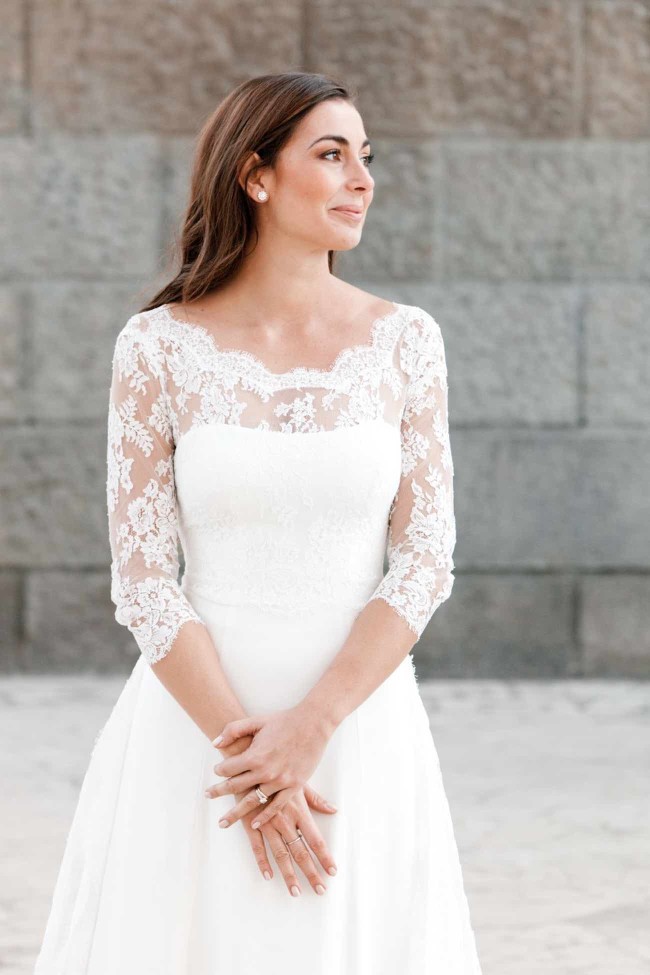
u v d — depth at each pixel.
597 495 8.22
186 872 2.82
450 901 2.95
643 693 7.92
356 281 8.13
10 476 8.11
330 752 2.84
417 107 8.09
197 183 3.13
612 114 8.16
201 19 8.05
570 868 4.98
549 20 8.10
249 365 2.95
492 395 8.17
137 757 2.91
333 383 2.93
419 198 8.12
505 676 8.23
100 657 8.19
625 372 8.20
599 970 4.07
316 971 2.74
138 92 8.08
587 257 8.18
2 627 8.17
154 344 2.98
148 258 8.10
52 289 8.08
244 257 3.06
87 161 8.08
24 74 8.05
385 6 8.05
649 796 5.89
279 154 2.96
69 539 8.13
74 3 8.02
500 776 6.18
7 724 7.00
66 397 8.10
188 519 2.95
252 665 2.86
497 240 8.16
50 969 3.01
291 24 8.05
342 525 2.89
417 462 3.01
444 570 2.96
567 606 8.24
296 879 2.74
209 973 2.80
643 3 8.10
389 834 2.87
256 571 2.88
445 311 8.14
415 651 8.23
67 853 3.08
